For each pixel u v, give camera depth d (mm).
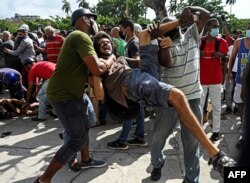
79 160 4328
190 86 3236
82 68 3287
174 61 3191
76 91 3299
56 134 5547
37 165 4309
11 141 5215
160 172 3787
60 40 7664
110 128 5859
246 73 1827
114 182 3822
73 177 3951
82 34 3184
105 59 3229
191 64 3234
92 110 3963
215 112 5059
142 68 3117
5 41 8531
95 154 4660
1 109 6445
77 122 3340
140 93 2713
